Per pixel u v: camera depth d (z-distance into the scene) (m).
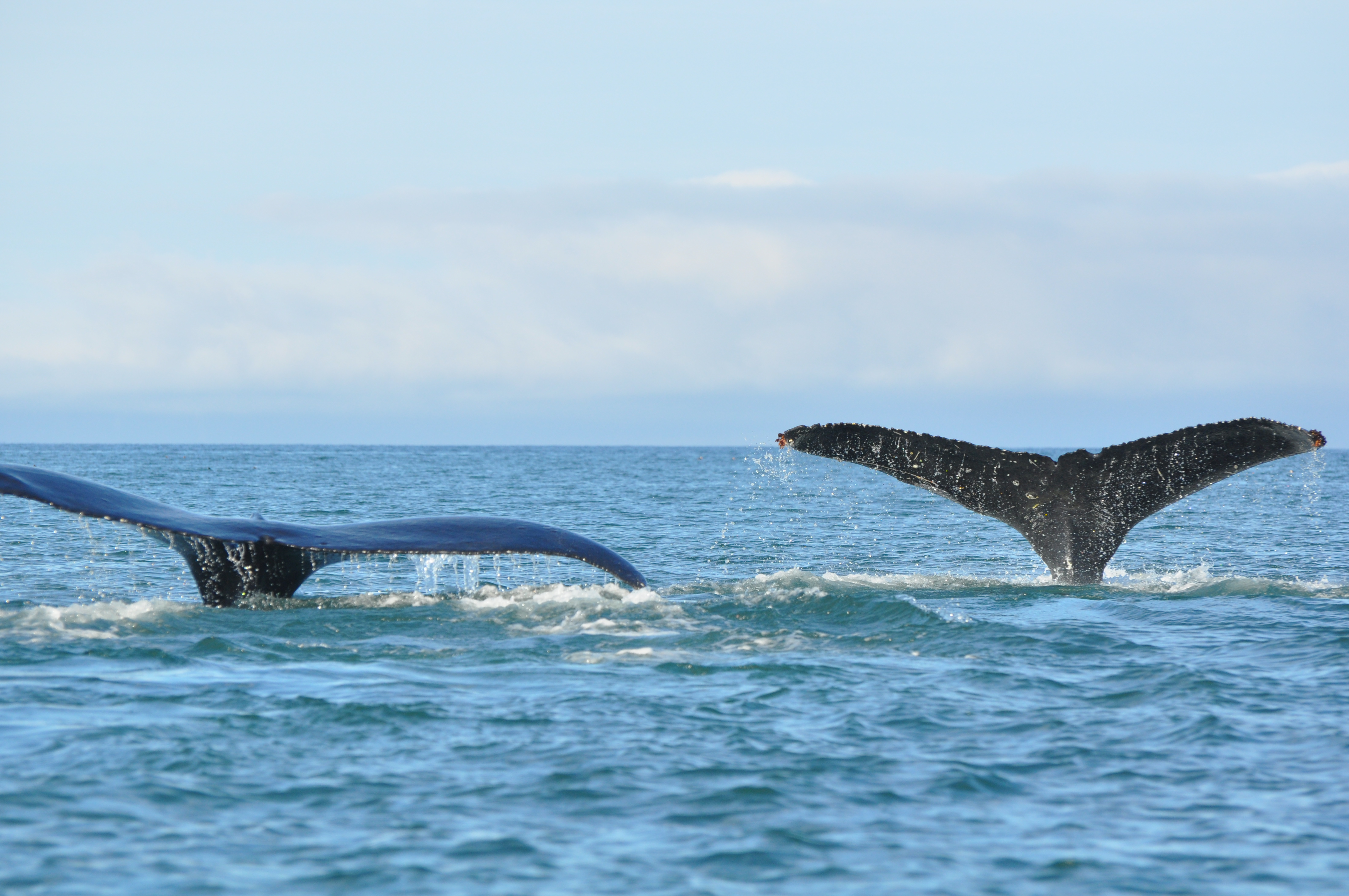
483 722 36.66
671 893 25.16
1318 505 181.25
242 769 32.25
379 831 28.25
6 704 37.72
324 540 46.94
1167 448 59.28
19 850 26.69
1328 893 25.20
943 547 106.06
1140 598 60.00
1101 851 27.47
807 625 51.94
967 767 33.09
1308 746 34.88
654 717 37.47
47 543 91.00
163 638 47.28
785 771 32.62
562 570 78.94
